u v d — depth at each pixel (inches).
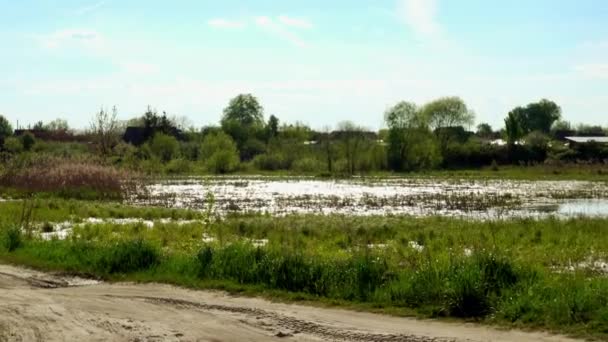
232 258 639.8
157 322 461.4
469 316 468.8
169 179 2780.5
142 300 541.0
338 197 1806.1
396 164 3609.7
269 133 4608.8
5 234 868.6
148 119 3796.8
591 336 402.3
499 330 428.8
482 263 536.1
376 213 1380.4
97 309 503.5
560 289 481.7
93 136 3171.8
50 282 644.1
